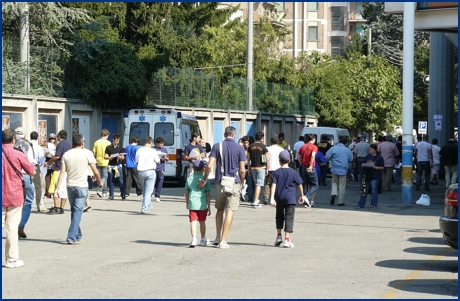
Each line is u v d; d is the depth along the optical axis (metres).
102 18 34.59
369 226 16.97
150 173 19.53
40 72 30.22
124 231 15.79
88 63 32.44
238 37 55.38
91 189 28.73
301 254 12.58
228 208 13.30
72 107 31.30
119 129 34.69
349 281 10.07
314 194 22.20
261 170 21.52
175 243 13.95
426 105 68.44
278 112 51.41
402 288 9.60
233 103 45.78
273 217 18.91
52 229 16.14
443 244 13.93
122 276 10.47
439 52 38.22
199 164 13.44
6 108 27.38
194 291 9.34
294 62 57.59
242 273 10.69
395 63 78.00
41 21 30.70
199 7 54.03
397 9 23.72
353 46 79.44
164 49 43.03
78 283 9.95
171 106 38.88
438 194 27.94
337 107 58.56
